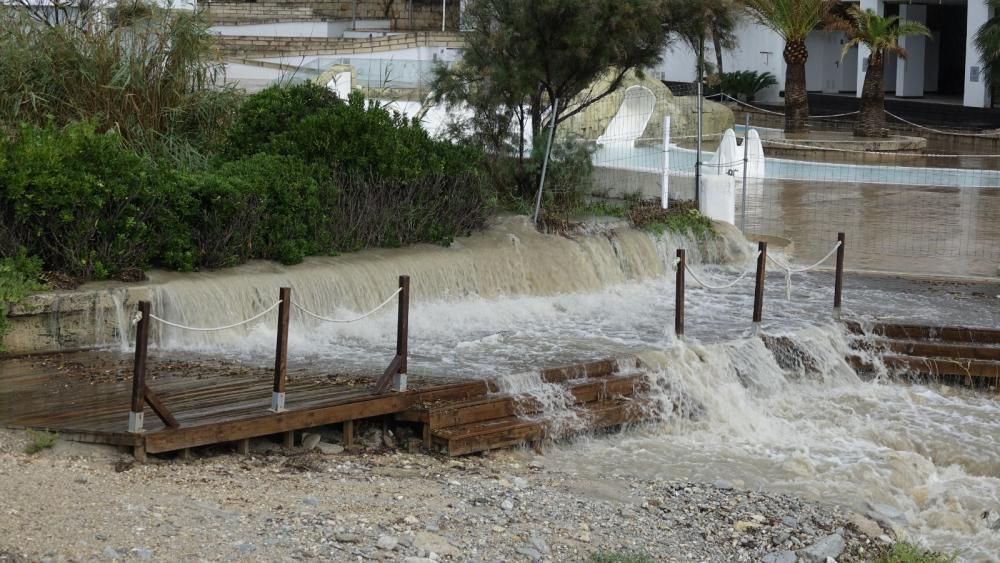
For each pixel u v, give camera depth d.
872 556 9.16
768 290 16.55
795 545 9.10
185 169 14.41
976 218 22.23
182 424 9.66
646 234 17.67
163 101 16.11
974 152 34.31
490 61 18.34
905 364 13.98
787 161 29.03
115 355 12.02
